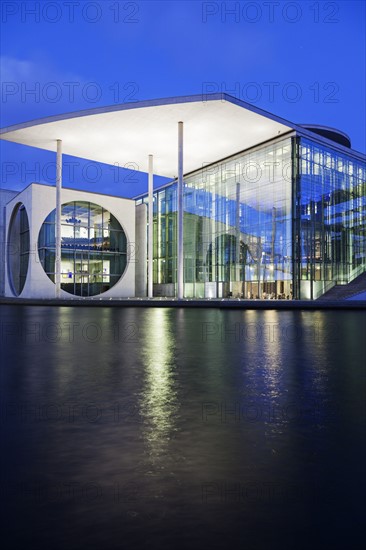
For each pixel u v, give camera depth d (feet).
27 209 109.81
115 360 21.33
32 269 106.22
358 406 12.79
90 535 5.78
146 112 92.32
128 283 121.29
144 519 6.20
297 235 100.53
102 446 9.25
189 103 87.71
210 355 23.04
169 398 13.71
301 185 102.01
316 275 104.17
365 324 43.19
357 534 5.82
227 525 6.03
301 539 5.68
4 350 24.90
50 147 114.93
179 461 8.42
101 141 109.91
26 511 6.41
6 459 8.48
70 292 112.88
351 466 8.20
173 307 80.59
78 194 114.01
